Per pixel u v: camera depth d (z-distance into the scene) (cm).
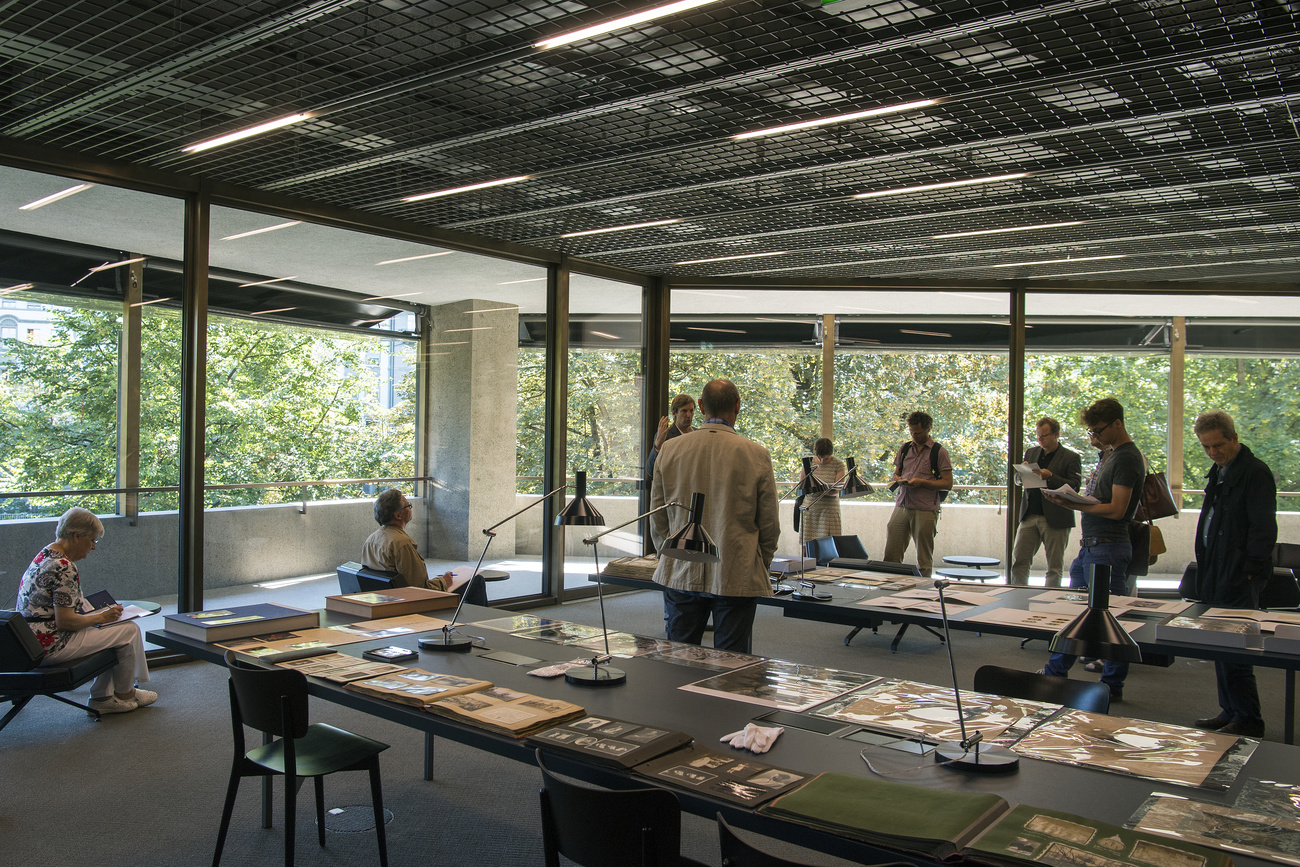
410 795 341
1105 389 821
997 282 812
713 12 296
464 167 488
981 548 816
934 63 339
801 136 428
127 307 503
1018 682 263
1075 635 186
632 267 789
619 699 233
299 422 600
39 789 339
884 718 218
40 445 478
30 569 411
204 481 538
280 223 570
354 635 304
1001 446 817
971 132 419
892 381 831
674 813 162
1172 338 823
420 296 668
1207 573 418
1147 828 152
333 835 304
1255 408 820
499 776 362
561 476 755
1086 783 175
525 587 746
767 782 172
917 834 145
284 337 584
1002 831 146
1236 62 332
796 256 713
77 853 287
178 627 303
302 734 248
